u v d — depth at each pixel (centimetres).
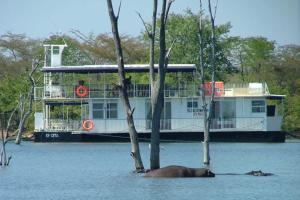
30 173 17088
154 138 15700
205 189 14050
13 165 18975
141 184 14650
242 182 14900
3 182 15525
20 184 15212
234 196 13350
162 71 15525
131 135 15938
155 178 15238
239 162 19375
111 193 13800
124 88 15675
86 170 17538
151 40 15788
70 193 13938
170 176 15188
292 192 13762
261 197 13275
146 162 19288
